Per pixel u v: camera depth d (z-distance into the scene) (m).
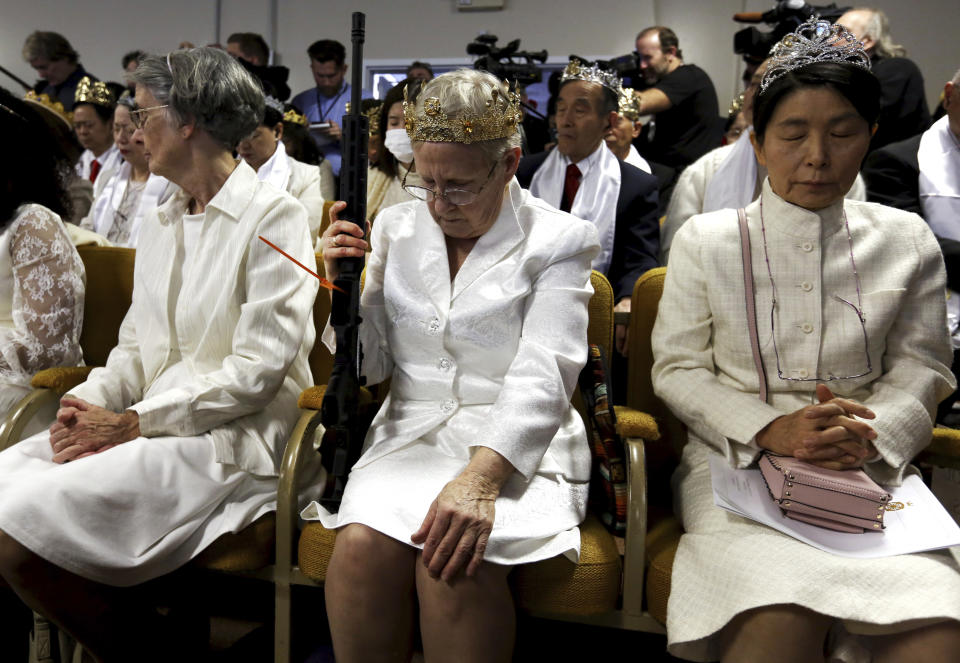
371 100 3.62
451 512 1.49
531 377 1.66
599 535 1.71
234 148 2.06
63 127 3.66
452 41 6.52
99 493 1.69
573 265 1.77
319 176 3.94
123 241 3.79
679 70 4.70
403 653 1.60
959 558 1.51
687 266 1.89
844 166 1.72
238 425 1.96
